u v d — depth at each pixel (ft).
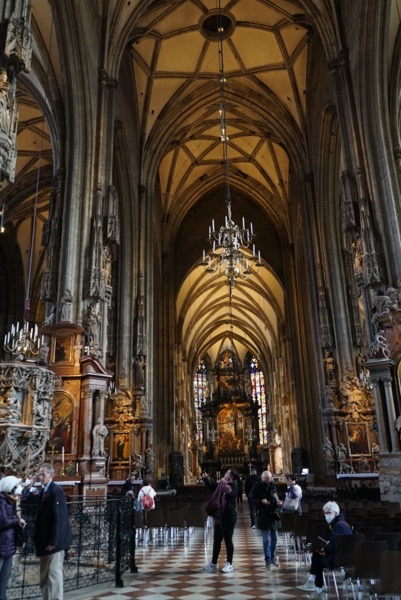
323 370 71.77
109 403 66.95
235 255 48.98
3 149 25.31
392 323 44.37
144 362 72.08
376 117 51.19
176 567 26.20
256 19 73.26
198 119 91.25
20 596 18.95
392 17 53.52
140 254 77.15
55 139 56.08
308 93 79.61
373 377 43.96
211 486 29.50
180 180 105.91
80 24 51.70
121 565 23.07
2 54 26.71
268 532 25.86
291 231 103.96
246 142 100.32
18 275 92.89
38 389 26.14
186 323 149.59
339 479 57.62
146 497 37.14
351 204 52.11
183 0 68.23
